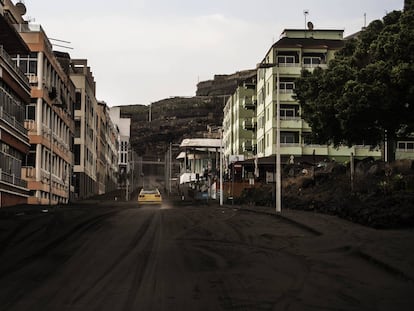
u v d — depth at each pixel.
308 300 10.30
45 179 57.81
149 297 10.58
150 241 19.41
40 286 11.70
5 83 43.81
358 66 39.09
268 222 25.92
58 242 18.83
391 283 11.84
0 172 43.19
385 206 22.69
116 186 142.88
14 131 46.53
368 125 36.16
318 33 75.00
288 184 45.25
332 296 10.65
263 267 14.06
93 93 96.56
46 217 27.48
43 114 58.12
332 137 40.66
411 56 33.44
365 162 40.34
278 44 67.88
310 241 18.97
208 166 99.75
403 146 63.62
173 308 9.69
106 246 18.00
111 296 10.66
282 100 66.94
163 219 28.25
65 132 71.00
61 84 68.31
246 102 84.19
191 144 110.62
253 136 85.25
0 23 40.62
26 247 17.62
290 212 30.52
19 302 10.19
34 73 56.66
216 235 21.23
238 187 62.50
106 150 116.88
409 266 12.92
